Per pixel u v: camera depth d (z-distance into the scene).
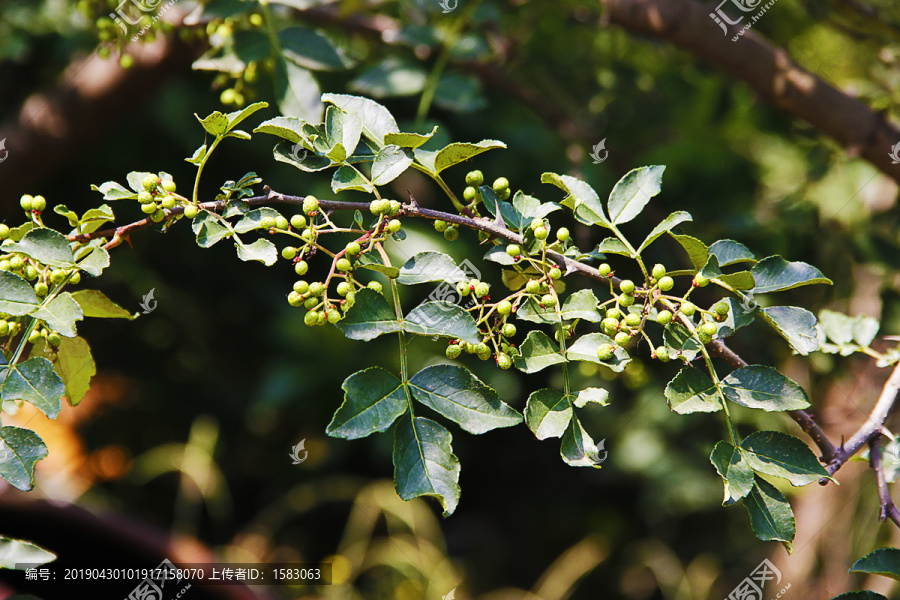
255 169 2.30
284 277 2.48
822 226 1.90
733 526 2.62
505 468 2.68
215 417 2.56
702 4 1.59
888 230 1.88
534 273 1.28
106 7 1.49
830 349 1.39
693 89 2.12
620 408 2.39
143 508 2.40
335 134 1.28
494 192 1.29
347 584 2.23
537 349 1.26
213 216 1.27
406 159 1.28
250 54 1.45
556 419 1.25
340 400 2.33
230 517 2.47
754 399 1.25
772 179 2.29
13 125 1.84
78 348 1.30
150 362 2.51
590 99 2.28
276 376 2.29
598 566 2.67
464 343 1.26
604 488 2.74
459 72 1.67
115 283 2.36
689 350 1.25
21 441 1.24
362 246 1.27
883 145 1.52
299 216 1.26
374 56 1.88
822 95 1.52
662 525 2.71
